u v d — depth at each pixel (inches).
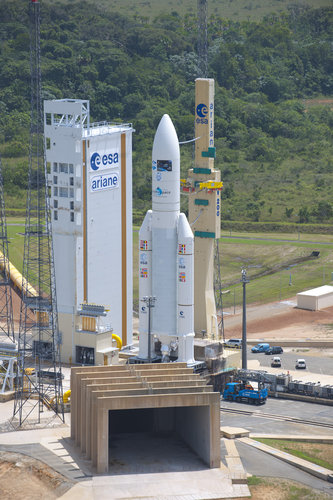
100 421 6215.6
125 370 6929.1
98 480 6131.9
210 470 6328.7
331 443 6939.0
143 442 6855.3
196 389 6437.0
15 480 6131.9
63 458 6451.8
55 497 5920.3
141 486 6063.0
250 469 6402.6
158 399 6309.1
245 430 7037.4
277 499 5964.6
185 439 6879.9
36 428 7017.7
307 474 6348.4
